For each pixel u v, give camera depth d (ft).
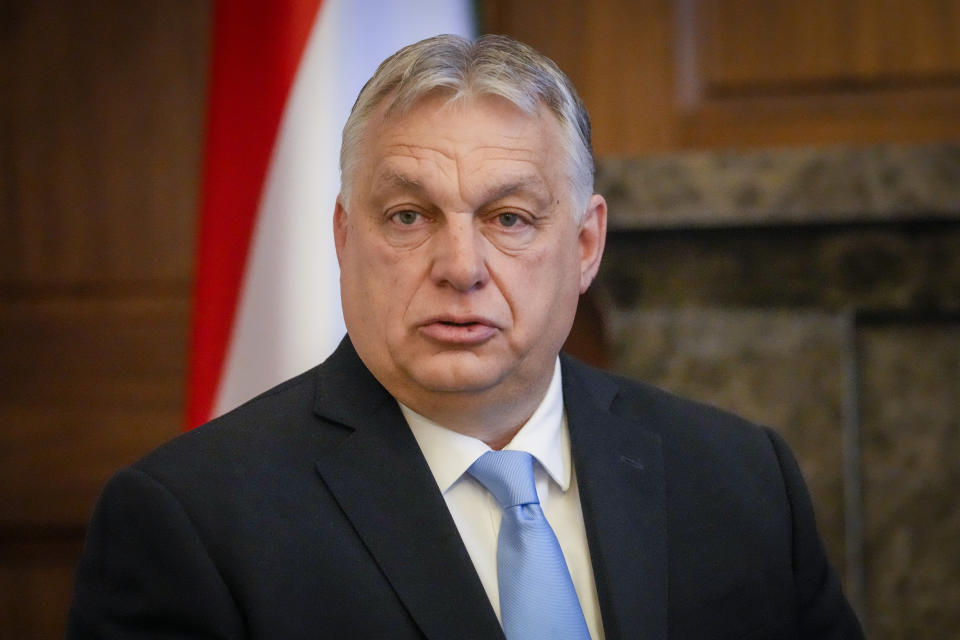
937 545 28.48
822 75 29.84
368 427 13.58
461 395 12.82
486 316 12.42
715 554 14.24
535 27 30.37
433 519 12.92
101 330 31.50
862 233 28.35
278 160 22.98
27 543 31.53
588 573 13.65
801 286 28.55
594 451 14.20
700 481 14.75
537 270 12.75
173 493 12.80
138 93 31.58
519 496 13.17
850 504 27.89
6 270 31.68
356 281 13.19
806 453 28.02
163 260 31.45
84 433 31.42
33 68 31.65
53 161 31.63
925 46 29.53
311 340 22.70
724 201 28.02
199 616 12.28
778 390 28.07
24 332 31.60
